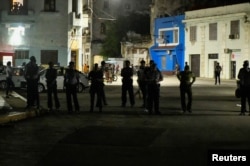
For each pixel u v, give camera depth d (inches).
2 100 951.0
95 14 3245.6
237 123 635.5
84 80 1288.1
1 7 1756.9
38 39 1775.3
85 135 530.0
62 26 1786.4
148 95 751.1
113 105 906.1
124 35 3122.5
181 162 387.5
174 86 1615.4
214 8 2343.8
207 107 876.0
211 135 528.4
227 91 1373.0
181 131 559.8
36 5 1768.0
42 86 1246.9
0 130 572.7
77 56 1884.8
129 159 402.0
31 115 712.4
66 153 429.7
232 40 2235.5
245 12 2154.3
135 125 615.2
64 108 849.5
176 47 2598.4
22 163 388.2
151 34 2938.0
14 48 1760.6
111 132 552.4
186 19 2534.5
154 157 409.7
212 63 2370.8
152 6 2938.0
